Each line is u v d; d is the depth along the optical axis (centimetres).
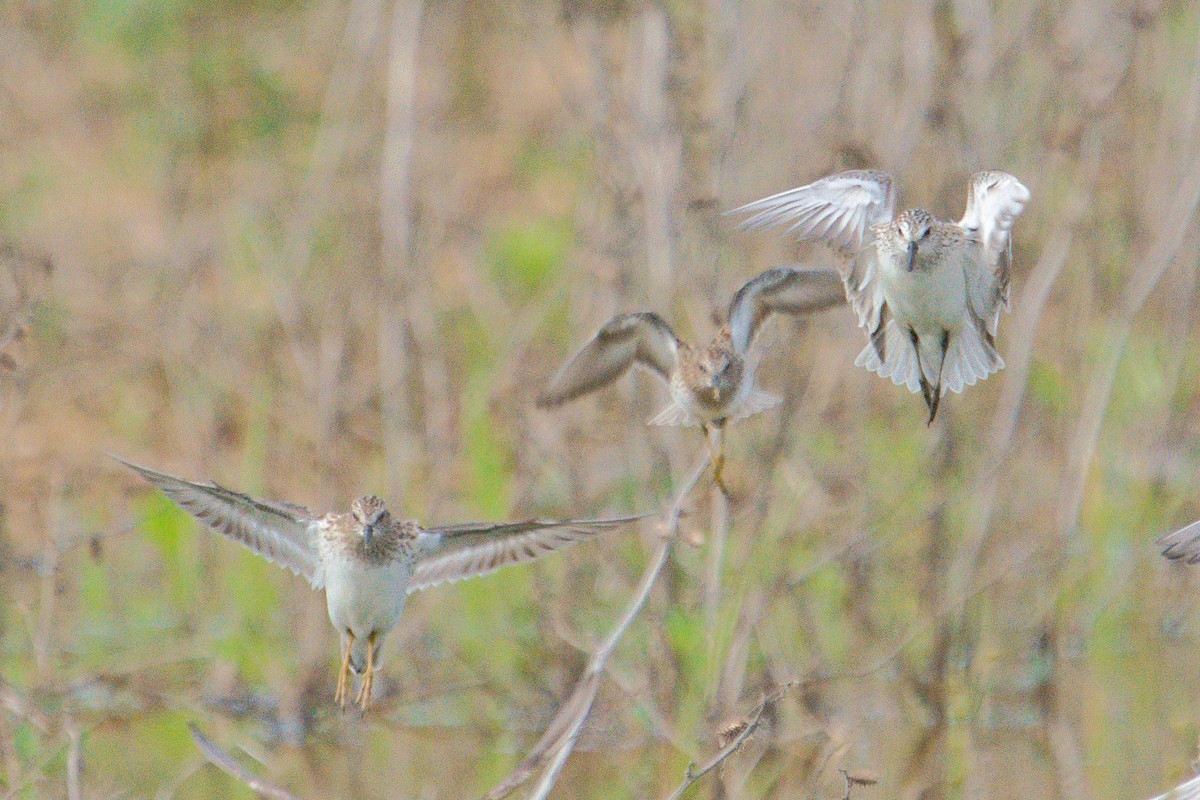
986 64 1585
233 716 1522
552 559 1647
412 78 1839
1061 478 1759
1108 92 1622
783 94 1666
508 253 2175
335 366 1720
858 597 1592
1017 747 1476
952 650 1519
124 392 1938
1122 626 1725
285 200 2175
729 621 1401
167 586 1717
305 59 2405
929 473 1597
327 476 1662
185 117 2319
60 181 2284
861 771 1302
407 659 1623
